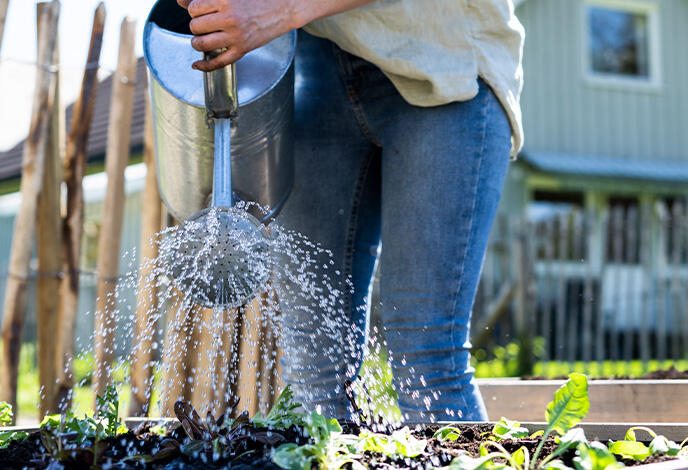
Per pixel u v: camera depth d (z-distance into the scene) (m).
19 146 4.04
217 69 1.12
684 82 9.88
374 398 1.39
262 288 1.13
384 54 1.33
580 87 9.38
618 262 6.11
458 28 1.34
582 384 0.92
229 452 0.96
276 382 1.81
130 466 0.93
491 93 1.38
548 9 9.34
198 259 1.10
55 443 0.96
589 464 0.79
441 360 1.33
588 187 9.05
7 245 10.56
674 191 9.32
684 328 6.44
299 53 1.55
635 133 9.57
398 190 1.38
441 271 1.34
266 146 1.30
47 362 2.20
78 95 2.29
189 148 1.26
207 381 1.81
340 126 1.52
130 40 2.30
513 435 1.07
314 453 0.85
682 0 9.94
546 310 5.96
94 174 3.73
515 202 8.95
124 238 8.87
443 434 1.09
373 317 3.17
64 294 2.24
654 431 1.08
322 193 1.55
